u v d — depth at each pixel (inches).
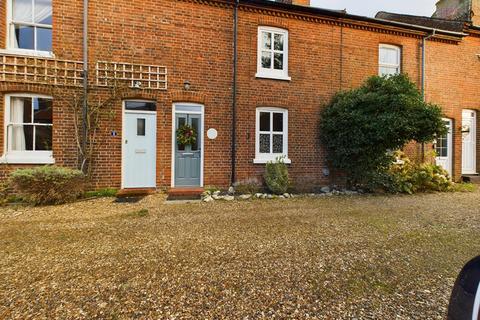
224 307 94.1
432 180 355.3
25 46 277.3
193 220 204.2
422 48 410.6
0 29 263.1
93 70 285.7
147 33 300.5
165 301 97.7
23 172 232.8
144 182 309.1
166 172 309.1
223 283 110.8
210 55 321.7
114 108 293.6
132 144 305.3
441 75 425.4
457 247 153.6
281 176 313.1
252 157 337.4
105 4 287.4
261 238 165.5
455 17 489.4
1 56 259.9
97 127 287.9
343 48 374.6
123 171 302.2
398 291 106.2
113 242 156.6
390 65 402.9
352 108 316.8
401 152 377.4
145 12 299.4
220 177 327.3
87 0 281.6
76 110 279.4
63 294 101.8
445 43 427.5
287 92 351.3
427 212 235.6
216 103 324.8
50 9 281.9
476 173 452.1
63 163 278.5
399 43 400.5
